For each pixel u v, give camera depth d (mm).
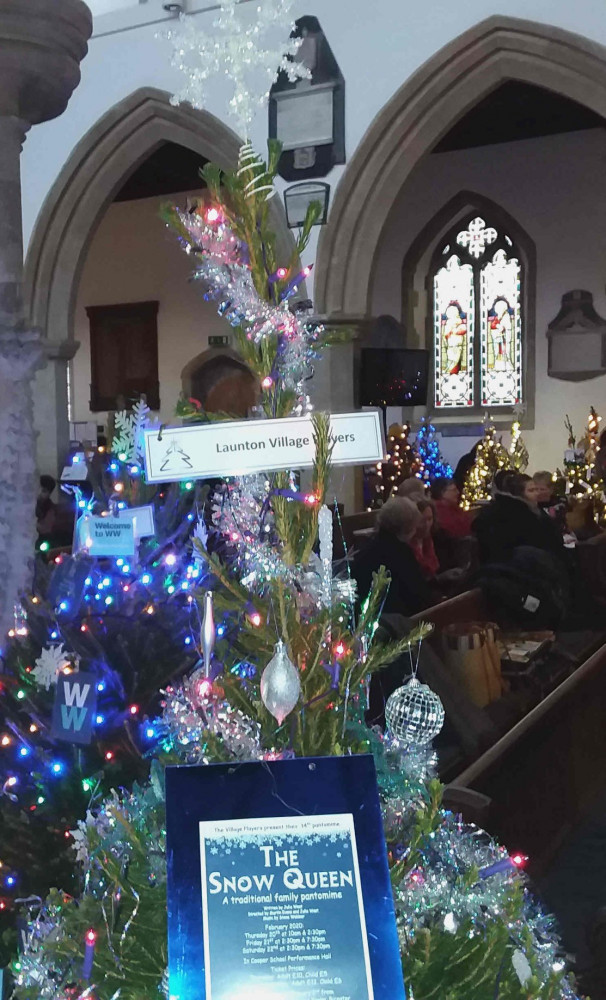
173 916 1029
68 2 3035
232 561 1583
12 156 3248
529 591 5465
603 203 14789
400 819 1255
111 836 1266
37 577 2992
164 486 2938
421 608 4984
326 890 1050
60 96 3287
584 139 14789
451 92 9062
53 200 10875
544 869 3773
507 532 6465
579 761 4336
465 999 1132
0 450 3111
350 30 9289
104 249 17469
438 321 16328
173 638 2521
